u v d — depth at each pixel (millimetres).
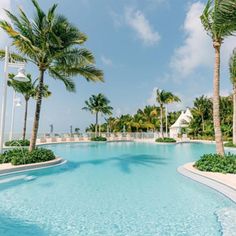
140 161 13531
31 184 7672
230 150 20016
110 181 8133
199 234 4023
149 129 52688
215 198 6141
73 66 12352
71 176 9000
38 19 10875
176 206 5516
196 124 42031
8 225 4406
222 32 9281
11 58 11523
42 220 4648
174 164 12305
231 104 35688
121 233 4078
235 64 20656
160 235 3996
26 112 23234
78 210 5223
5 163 10031
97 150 21375
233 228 4285
